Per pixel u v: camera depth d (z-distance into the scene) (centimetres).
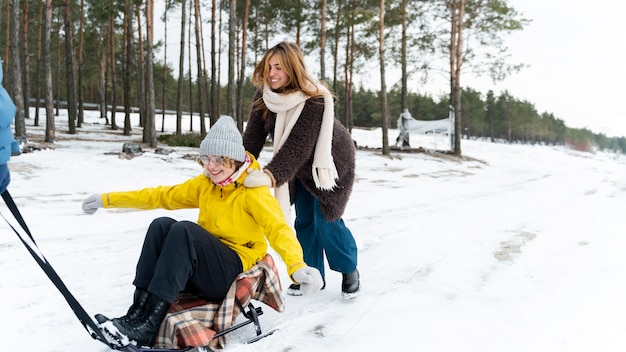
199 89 1983
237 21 2503
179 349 204
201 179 238
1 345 222
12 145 175
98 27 3084
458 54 1950
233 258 220
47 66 1362
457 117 1988
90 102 5291
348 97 2545
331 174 259
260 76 267
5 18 2542
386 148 1748
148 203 238
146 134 1722
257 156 282
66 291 194
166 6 2516
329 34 2206
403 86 2184
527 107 7312
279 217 217
